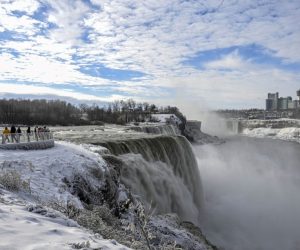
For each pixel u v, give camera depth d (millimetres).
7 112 108375
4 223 7285
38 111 114375
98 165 19656
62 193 13844
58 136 43469
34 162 17422
